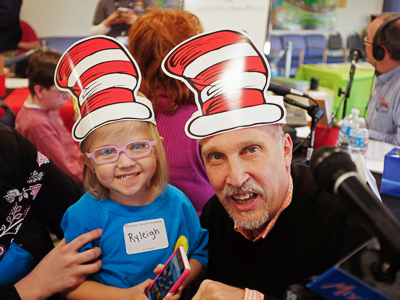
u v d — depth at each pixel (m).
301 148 1.75
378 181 1.40
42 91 2.03
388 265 0.41
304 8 5.58
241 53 0.77
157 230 0.92
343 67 3.34
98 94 0.86
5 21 3.04
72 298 0.86
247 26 2.43
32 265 0.92
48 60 2.01
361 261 0.44
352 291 0.41
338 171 0.45
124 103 0.86
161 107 1.24
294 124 2.13
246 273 0.88
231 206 0.78
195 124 0.75
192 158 1.22
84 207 0.92
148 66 1.25
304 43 5.40
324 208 0.79
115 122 0.85
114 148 0.85
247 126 0.72
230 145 0.72
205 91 0.76
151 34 1.23
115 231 0.90
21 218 0.90
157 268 0.85
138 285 0.84
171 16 1.28
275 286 0.84
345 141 1.63
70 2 4.18
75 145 2.29
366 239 0.71
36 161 0.94
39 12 4.09
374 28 2.05
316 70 3.21
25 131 2.08
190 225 0.97
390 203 1.22
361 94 3.00
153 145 0.91
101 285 0.86
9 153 0.90
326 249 0.77
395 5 4.23
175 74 0.79
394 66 2.01
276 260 0.83
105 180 0.87
